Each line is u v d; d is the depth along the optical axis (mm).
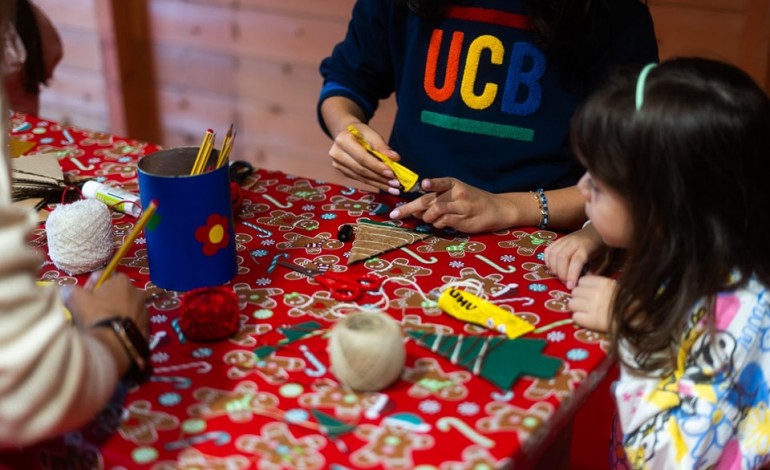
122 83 2889
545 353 889
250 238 1162
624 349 892
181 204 965
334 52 1594
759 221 864
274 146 2756
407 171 1205
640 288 875
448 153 1388
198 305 910
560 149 1357
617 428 1034
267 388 827
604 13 1303
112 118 2994
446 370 858
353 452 735
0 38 714
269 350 891
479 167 1375
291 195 1309
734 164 835
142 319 878
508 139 1364
